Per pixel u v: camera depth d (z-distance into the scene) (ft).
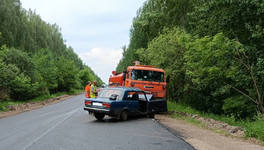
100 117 37.32
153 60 68.59
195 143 21.98
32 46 177.58
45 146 19.98
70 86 166.50
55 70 133.90
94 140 22.17
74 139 22.58
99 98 36.70
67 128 29.01
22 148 19.49
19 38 154.61
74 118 39.32
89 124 32.40
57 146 19.92
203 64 42.75
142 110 41.47
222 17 49.14
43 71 122.52
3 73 75.77
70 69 164.96
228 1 44.75
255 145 22.35
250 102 47.29
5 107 59.93
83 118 39.29
